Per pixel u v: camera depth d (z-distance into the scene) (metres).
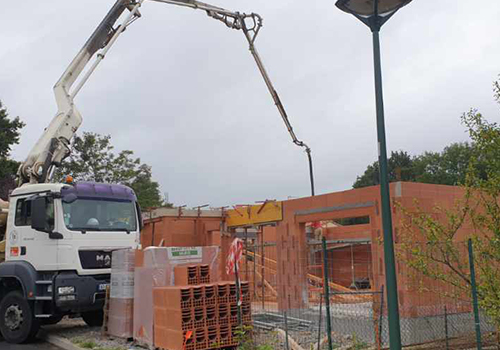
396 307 5.87
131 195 11.97
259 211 16.89
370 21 6.46
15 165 28.02
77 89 13.45
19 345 10.72
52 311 10.39
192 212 19.42
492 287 6.90
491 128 6.91
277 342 9.19
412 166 49.69
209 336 8.63
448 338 9.12
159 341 8.98
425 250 8.14
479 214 7.49
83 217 10.88
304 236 15.09
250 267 20.03
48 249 10.47
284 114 17.91
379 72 6.33
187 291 8.52
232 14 16.77
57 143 12.75
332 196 13.73
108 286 10.80
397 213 11.20
